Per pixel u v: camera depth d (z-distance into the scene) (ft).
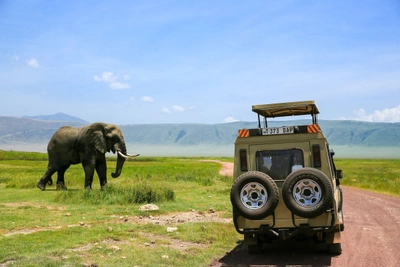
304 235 31.83
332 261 30.09
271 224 29.58
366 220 48.29
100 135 78.69
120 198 60.85
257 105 33.83
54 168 82.28
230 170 205.26
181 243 35.50
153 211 51.08
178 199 65.77
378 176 147.13
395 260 29.73
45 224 42.24
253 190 29.53
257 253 33.06
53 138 82.53
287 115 40.16
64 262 27.78
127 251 31.42
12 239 34.63
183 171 162.09
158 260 29.12
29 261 27.84
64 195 62.39
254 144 31.35
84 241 34.01
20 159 331.77
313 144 30.50
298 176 28.58
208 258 30.78
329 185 28.25
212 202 62.54
